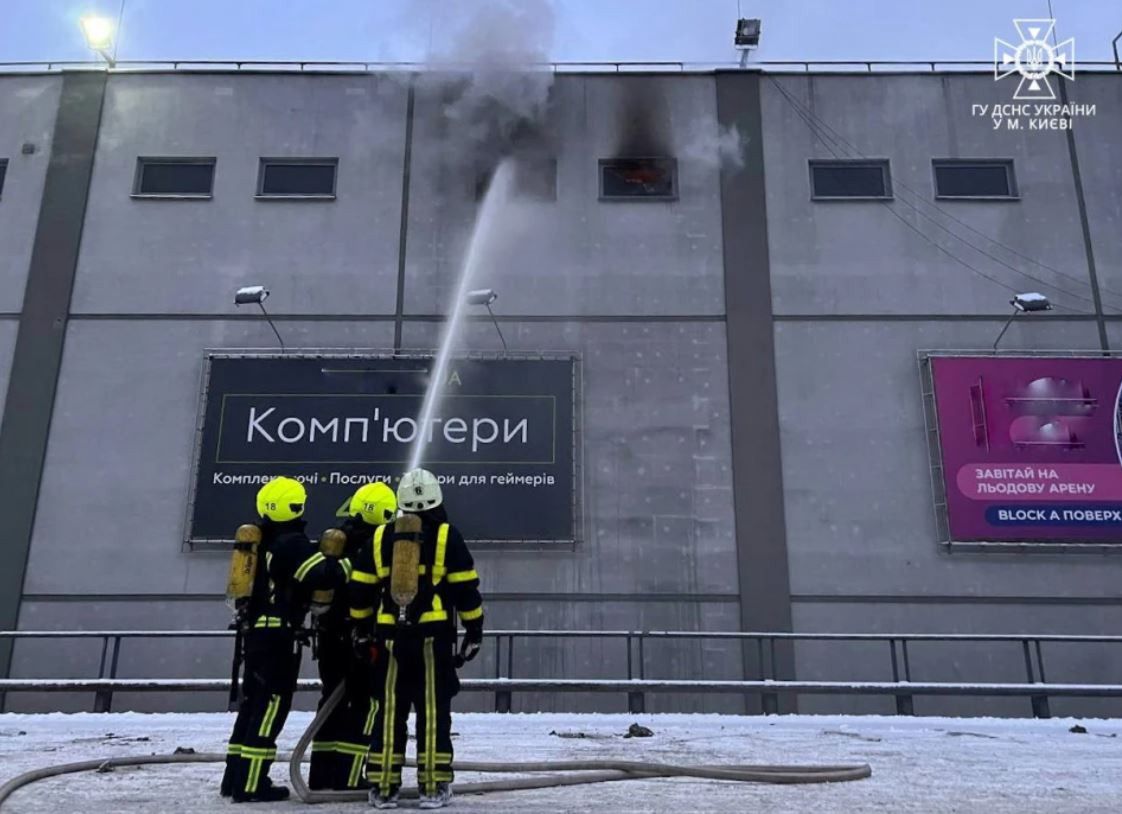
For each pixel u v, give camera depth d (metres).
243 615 4.93
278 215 16.03
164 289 15.61
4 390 15.04
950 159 16.36
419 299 15.62
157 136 16.48
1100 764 7.14
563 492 14.52
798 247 15.87
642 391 15.15
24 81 16.77
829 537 14.46
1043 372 14.98
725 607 14.16
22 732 9.70
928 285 15.66
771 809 4.67
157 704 13.70
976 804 5.03
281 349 15.34
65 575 14.22
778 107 16.66
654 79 16.80
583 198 16.14
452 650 4.64
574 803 4.75
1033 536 14.30
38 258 15.71
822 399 15.11
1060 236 15.91
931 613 14.14
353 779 4.95
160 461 14.75
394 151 16.41
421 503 4.70
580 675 13.90
